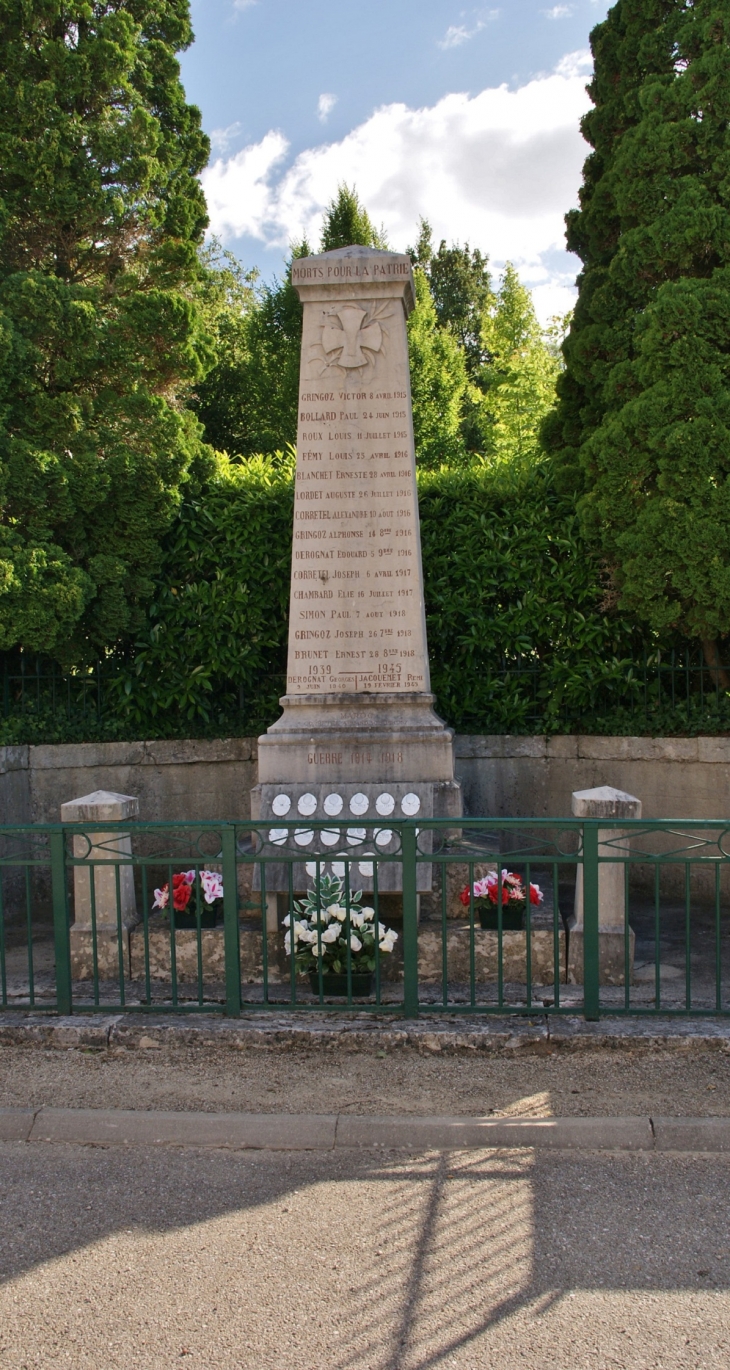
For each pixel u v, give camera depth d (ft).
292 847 21.57
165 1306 10.94
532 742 29.40
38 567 25.84
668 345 25.14
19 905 28.14
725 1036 16.70
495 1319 10.59
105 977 20.89
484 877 20.48
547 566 29.40
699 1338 10.23
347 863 18.16
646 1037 16.76
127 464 27.58
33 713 28.86
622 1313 10.65
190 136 30.89
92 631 28.30
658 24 27.09
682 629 27.20
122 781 29.19
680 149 25.34
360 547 23.59
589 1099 15.21
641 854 17.44
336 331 23.72
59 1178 13.79
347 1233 12.24
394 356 23.70
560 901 24.06
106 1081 16.31
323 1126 14.69
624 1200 12.89
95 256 29.27
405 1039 17.13
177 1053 17.33
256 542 29.63
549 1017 17.62
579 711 29.37
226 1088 15.93
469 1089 15.67
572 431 29.30
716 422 24.66
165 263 29.60
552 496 29.55
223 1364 10.03
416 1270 11.46
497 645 29.73
